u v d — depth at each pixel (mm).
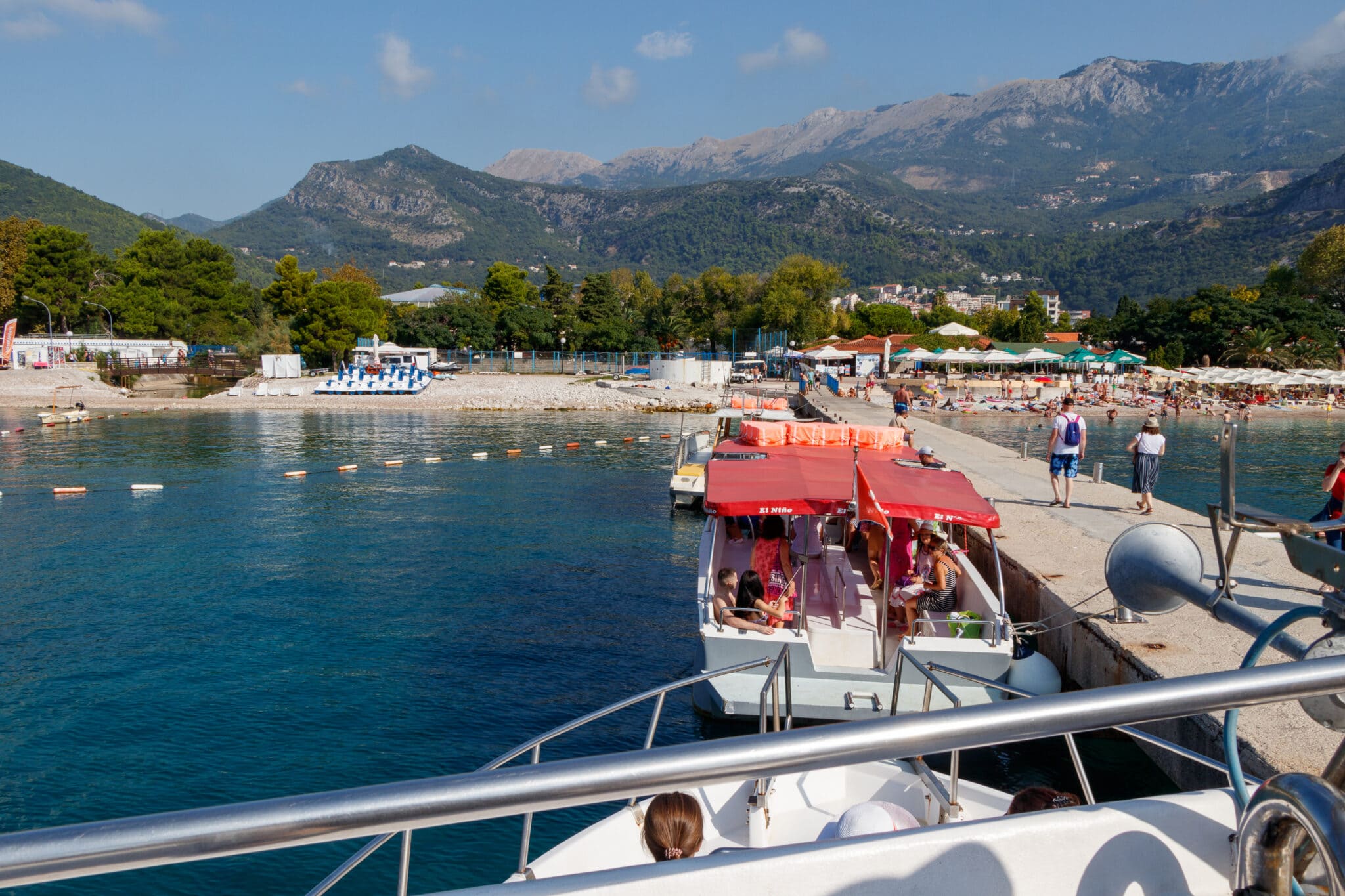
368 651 13461
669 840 3447
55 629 14383
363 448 40125
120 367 74438
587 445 42125
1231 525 2135
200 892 7484
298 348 91500
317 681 12203
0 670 12570
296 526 22719
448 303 110938
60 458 35750
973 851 2141
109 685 11992
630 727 10695
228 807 1286
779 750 1405
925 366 89875
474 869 7805
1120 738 9844
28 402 61531
